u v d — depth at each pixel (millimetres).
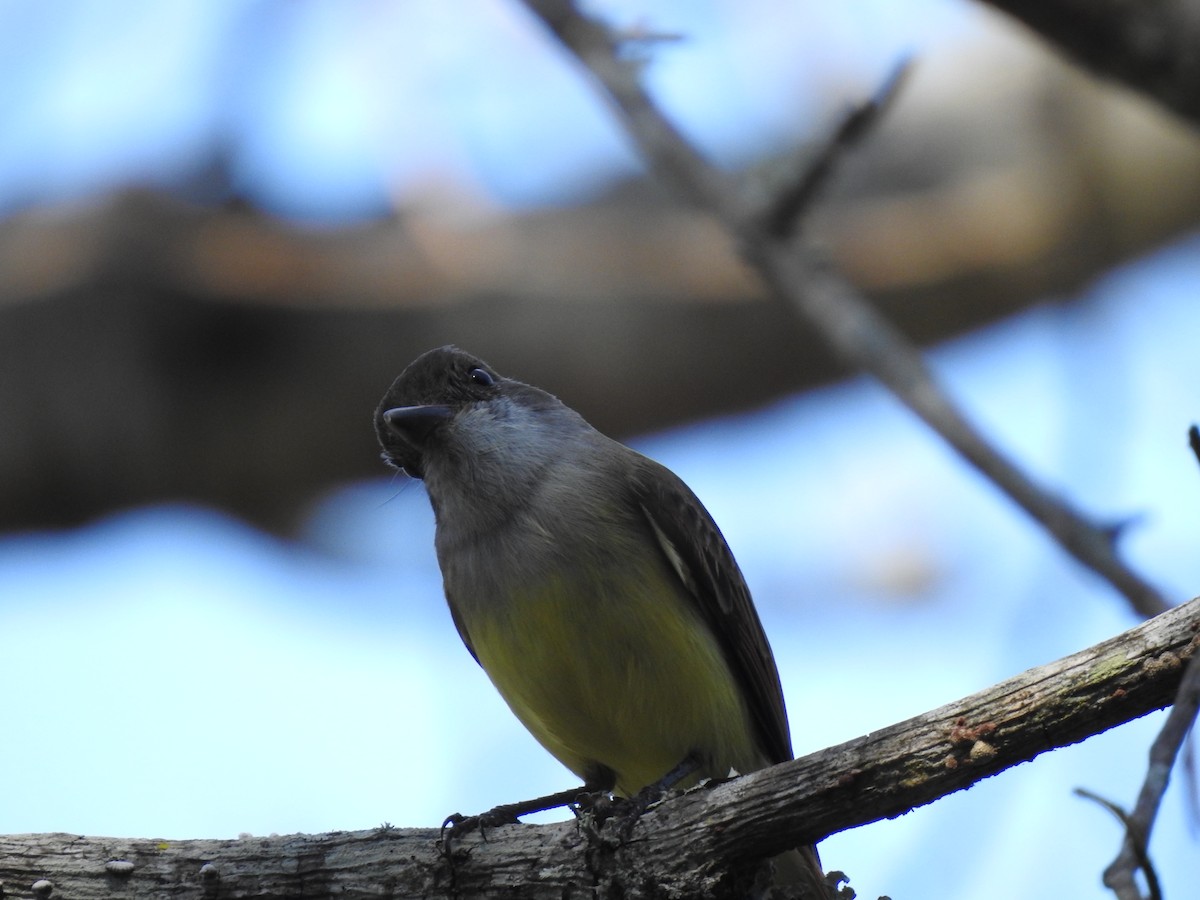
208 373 13281
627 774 8352
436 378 9055
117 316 13094
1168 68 7855
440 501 8617
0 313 13078
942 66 13508
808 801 6164
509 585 8070
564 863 6742
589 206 13695
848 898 7074
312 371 13305
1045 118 12750
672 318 13344
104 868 6992
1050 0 7832
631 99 8523
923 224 12844
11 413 13141
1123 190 12641
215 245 13070
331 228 13328
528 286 13320
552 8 8742
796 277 8211
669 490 8398
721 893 6422
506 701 8398
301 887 6980
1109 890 4359
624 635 7988
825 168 8141
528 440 8453
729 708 8250
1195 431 4980
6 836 7094
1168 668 5527
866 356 7949
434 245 12914
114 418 13195
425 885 6898
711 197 8375
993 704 5832
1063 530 7402
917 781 5938
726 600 8438
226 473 13547
